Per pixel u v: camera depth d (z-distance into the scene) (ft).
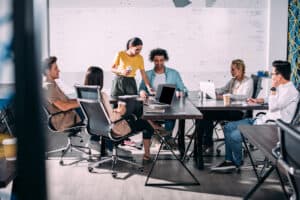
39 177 2.29
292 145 5.56
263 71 20.47
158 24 21.81
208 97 17.08
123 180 13.29
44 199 2.31
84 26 21.72
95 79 14.02
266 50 22.15
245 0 21.88
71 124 15.10
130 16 21.75
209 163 15.46
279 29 21.93
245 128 9.53
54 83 14.67
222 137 20.30
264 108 14.43
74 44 21.79
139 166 14.35
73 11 21.59
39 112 2.28
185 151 15.87
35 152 2.28
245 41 22.09
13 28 2.21
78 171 14.37
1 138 6.47
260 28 22.02
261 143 7.84
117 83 18.26
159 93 15.89
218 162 15.60
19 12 2.19
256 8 21.93
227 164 14.26
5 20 2.23
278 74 13.16
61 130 14.85
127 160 14.61
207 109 14.34
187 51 22.02
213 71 22.18
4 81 2.28
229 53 22.13
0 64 2.25
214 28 21.95
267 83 21.94
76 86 13.41
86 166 15.05
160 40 21.88
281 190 12.06
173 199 11.42
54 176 13.67
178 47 21.95
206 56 22.08
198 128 14.47
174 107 14.05
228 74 22.21
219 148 18.07
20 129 2.25
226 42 22.07
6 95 2.40
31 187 2.28
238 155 14.12
